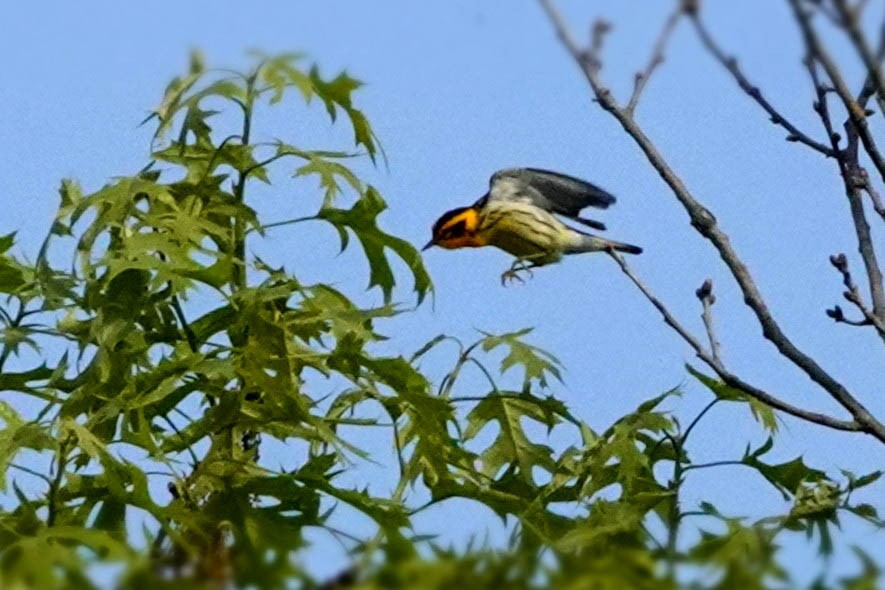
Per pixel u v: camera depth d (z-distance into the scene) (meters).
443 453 12.73
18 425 12.41
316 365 12.25
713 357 11.12
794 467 12.49
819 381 10.87
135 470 11.54
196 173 12.77
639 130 11.02
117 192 12.42
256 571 5.70
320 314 12.25
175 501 12.02
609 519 11.82
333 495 12.27
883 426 10.84
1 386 12.56
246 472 12.12
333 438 11.91
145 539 9.96
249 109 12.73
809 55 10.62
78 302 12.54
